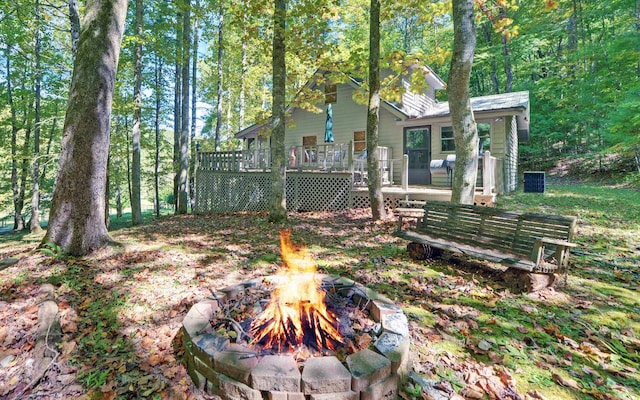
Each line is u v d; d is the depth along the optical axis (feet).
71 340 10.14
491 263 16.72
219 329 9.27
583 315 11.25
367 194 35.78
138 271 16.03
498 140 41.37
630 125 45.34
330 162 46.65
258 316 9.77
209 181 44.57
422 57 30.04
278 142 29.25
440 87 54.34
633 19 59.36
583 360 8.85
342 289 11.82
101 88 18.70
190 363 8.41
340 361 7.88
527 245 13.47
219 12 52.54
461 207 16.72
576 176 69.51
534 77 94.94
